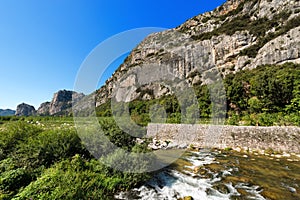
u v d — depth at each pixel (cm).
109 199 481
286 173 686
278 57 3612
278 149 1009
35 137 654
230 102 2058
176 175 676
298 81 1692
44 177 436
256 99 1902
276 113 1570
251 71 3328
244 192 541
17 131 689
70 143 628
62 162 530
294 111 1450
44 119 2320
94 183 497
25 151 585
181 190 554
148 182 592
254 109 1830
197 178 651
